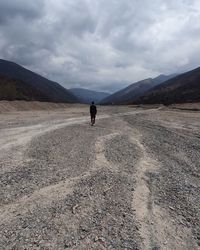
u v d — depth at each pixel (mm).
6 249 6062
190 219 7762
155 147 18109
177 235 6895
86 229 6988
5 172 11562
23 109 69812
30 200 8789
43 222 7320
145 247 6293
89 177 11250
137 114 56000
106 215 7816
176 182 10922
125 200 8961
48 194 9320
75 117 45625
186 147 18266
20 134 22703
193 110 65500
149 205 8641
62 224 7227
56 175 11391
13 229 6930
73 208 8211
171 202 8914
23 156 14562
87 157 14617
